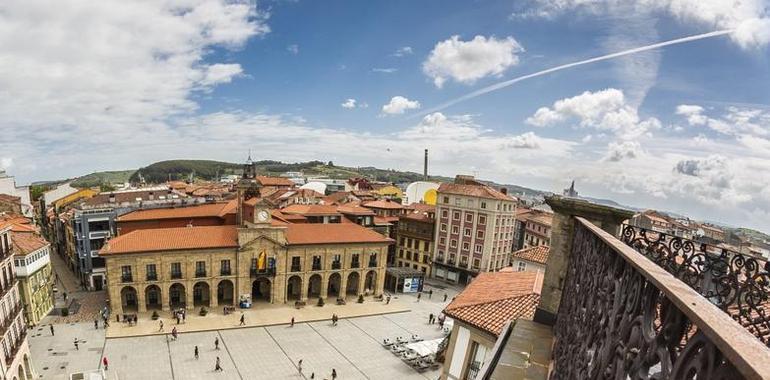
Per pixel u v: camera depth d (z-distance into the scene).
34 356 43.00
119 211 68.75
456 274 84.19
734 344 1.93
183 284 56.12
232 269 58.97
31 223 80.88
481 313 18.52
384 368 45.53
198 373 41.31
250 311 59.00
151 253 53.78
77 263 70.38
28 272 50.34
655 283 3.45
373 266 69.31
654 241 8.65
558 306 12.17
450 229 84.44
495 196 78.75
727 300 7.11
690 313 2.62
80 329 50.22
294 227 67.00
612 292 5.43
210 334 50.75
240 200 63.97
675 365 2.78
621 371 4.21
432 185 135.62
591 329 6.28
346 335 53.97
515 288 21.05
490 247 79.62
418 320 61.75
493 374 9.96
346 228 70.12
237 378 41.00
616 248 5.00
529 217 98.69
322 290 65.31
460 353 18.77
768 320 6.50
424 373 45.00
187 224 68.06
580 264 8.54
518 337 11.57
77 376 36.94
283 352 47.62
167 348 46.22
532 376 9.70
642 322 3.86
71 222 70.88
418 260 90.12
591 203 10.87
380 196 141.25
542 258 31.88
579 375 6.40
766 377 1.40
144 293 54.19
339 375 43.31
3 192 105.62
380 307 65.88
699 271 7.56
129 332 49.25
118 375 39.94
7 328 34.19
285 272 62.47
